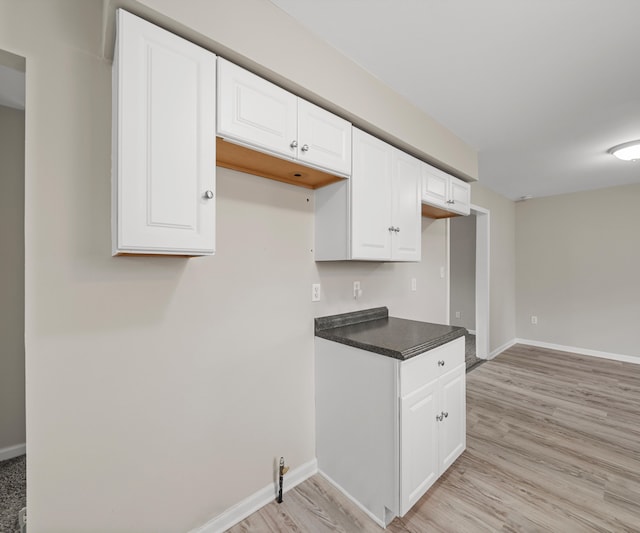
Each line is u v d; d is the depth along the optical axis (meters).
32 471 1.00
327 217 1.78
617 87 1.82
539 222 4.75
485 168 3.27
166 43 1.01
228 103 1.14
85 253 1.07
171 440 1.30
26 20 0.97
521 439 2.22
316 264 1.89
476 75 1.71
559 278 4.57
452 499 1.64
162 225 1.00
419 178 2.11
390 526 1.47
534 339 4.82
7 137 1.98
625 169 3.29
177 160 1.02
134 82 0.95
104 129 1.10
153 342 1.25
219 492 1.46
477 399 2.92
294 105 1.36
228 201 1.48
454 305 5.85
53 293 1.02
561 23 1.34
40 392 1.01
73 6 1.04
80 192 1.06
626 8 1.25
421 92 1.87
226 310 1.47
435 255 3.09
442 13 1.29
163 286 1.27
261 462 1.62
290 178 1.67
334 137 1.54
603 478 1.80
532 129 2.35
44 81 0.99
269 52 1.24
